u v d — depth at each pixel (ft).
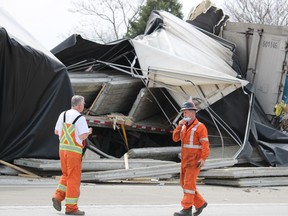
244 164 96.17
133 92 100.73
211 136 99.86
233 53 107.55
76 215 43.09
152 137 107.24
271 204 60.18
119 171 72.90
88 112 96.07
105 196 57.72
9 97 74.90
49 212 44.11
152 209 49.70
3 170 72.33
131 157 87.76
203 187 76.43
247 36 109.09
